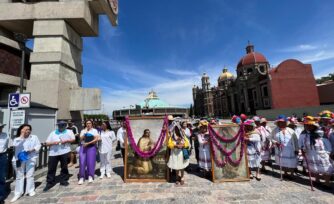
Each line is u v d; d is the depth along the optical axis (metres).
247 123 6.48
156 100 69.81
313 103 46.38
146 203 4.55
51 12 13.04
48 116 8.93
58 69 12.59
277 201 4.51
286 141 6.05
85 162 6.29
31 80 12.45
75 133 9.23
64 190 5.48
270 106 50.59
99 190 5.46
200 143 6.60
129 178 6.24
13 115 6.58
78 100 13.72
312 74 47.66
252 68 69.81
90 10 14.36
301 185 5.54
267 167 7.69
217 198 4.76
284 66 47.81
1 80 12.22
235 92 74.06
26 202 4.73
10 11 13.00
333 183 5.65
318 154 5.20
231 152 6.24
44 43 12.84
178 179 6.09
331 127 5.61
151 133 6.53
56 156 5.91
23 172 5.05
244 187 5.49
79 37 15.31
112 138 7.13
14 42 13.41
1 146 4.89
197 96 130.00
